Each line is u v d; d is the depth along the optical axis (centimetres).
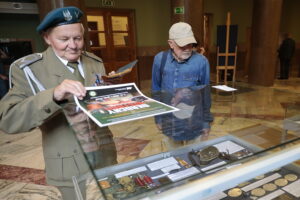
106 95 83
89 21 478
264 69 540
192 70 151
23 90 86
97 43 498
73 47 89
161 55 163
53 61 93
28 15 425
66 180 93
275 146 71
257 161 66
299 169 90
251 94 121
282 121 89
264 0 506
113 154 70
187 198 53
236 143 77
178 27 144
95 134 70
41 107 72
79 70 101
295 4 782
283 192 81
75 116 71
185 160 69
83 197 75
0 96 399
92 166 63
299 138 76
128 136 79
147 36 553
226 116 94
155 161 70
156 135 79
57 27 84
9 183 196
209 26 658
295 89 520
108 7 487
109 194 54
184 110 93
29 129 77
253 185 85
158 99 101
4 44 404
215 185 57
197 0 342
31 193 183
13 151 258
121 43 528
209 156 68
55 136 93
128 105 77
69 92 74
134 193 54
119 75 97
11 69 89
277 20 515
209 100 109
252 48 559
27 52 431
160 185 56
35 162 232
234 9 688
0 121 76
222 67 474
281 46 643
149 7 539
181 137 80
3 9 386
